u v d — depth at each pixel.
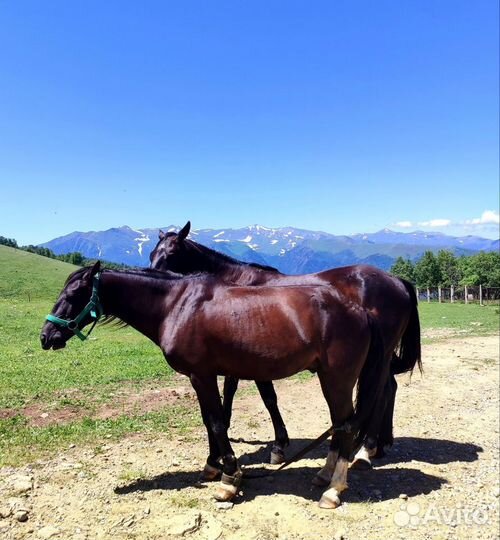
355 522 4.34
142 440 6.18
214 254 6.44
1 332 17.06
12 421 6.75
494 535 4.18
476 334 17.95
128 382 9.42
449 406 8.17
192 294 4.69
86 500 4.53
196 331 4.54
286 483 5.11
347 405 4.62
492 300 41.06
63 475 5.04
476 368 11.29
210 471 4.98
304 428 7.02
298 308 4.52
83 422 6.76
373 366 4.70
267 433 6.78
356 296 5.55
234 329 4.48
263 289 4.70
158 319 4.81
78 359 11.97
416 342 5.92
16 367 10.65
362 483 5.16
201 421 7.00
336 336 4.48
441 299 43.28
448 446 6.33
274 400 5.74
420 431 6.93
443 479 5.29
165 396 8.38
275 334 4.46
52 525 4.09
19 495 4.54
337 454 4.93
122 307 4.86
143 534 4.01
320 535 4.12
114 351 13.39
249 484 5.06
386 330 5.52
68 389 8.73
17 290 38.44
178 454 5.74
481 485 5.13
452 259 59.53
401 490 4.99
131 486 4.86
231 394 5.94
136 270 4.92
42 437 6.14
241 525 4.23
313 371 4.89
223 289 4.72
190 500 4.59
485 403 8.38
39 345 14.22
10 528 4.03
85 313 4.73
